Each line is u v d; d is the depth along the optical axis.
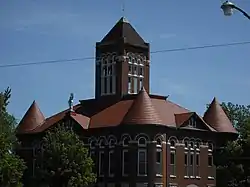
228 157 82.88
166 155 82.50
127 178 81.06
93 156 85.00
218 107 93.00
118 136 82.75
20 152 91.56
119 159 82.19
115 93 90.81
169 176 82.44
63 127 81.38
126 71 91.44
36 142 90.62
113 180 82.44
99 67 93.50
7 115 79.50
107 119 85.81
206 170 87.56
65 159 77.19
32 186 88.50
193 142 86.56
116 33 93.31
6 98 74.62
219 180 83.88
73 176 77.25
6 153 71.31
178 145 84.50
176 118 86.69
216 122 91.00
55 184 78.25
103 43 93.38
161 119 84.00
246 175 81.56
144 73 93.56
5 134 70.81
